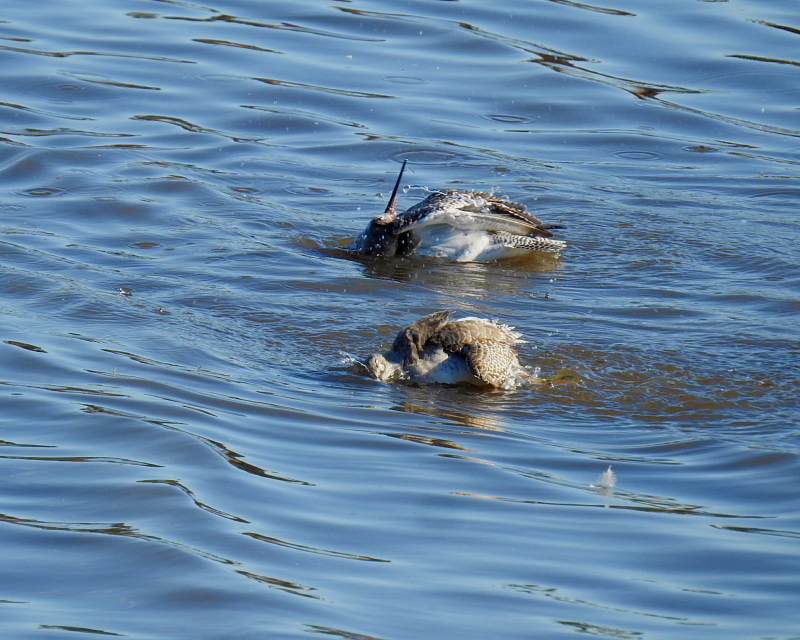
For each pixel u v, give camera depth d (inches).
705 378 593.9
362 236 850.8
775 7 1337.4
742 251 829.8
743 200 953.5
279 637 339.3
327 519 420.5
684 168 1026.7
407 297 739.4
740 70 1195.9
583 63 1215.6
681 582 379.9
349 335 655.8
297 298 719.7
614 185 987.3
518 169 1012.5
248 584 370.0
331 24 1307.8
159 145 1027.3
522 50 1243.8
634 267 804.0
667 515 433.1
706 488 460.8
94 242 805.9
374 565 387.2
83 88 1126.4
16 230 818.2
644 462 490.0
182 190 929.5
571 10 1336.1
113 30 1272.1
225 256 795.4
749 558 397.1
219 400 540.4
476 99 1148.5
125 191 911.0
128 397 534.3
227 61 1204.5
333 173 1000.9
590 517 430.0
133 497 430.3
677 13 1322.6
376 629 345.1
